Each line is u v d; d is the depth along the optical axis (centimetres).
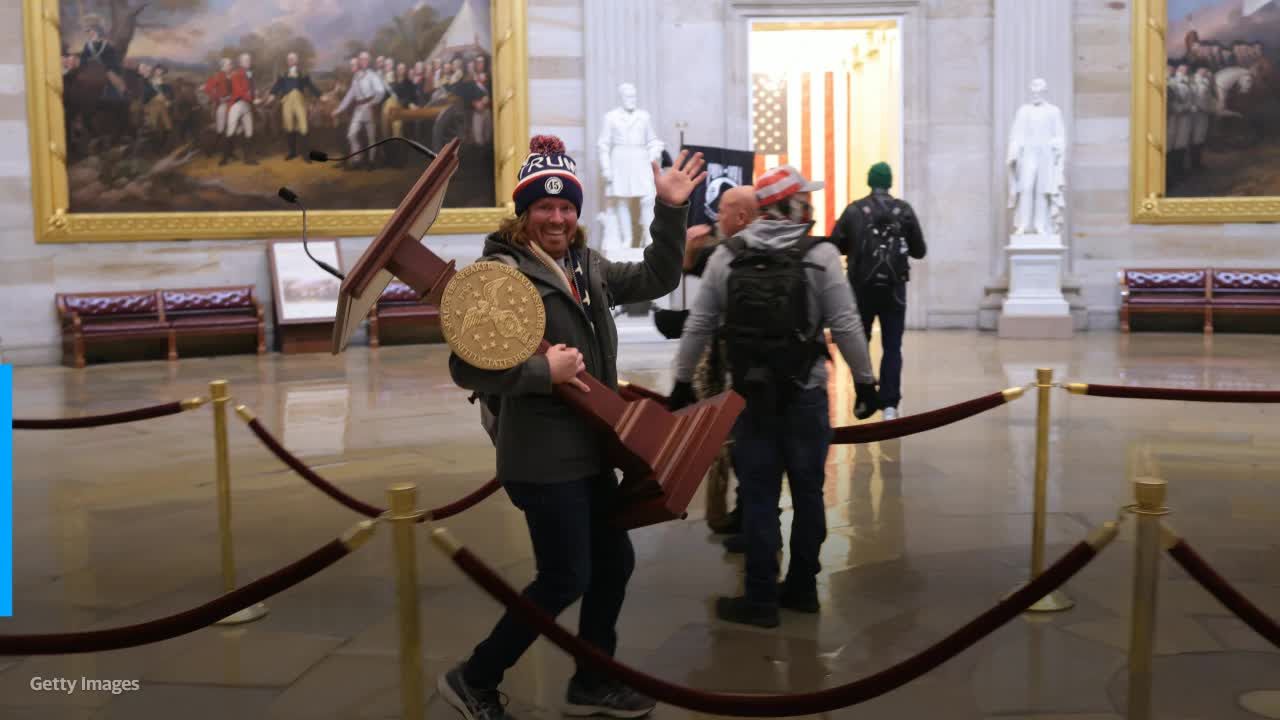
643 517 301
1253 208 1564
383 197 1563
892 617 400
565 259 307
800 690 334
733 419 296
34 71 1421
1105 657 358
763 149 2167
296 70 1521
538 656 374
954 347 1348
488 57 1568
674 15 1587
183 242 1497
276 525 552
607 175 1431
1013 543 492
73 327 1370
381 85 1547
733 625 394
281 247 1498
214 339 1485
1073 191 1593
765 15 1585
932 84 1603
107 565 487
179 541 525
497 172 1582
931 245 1616
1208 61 1562
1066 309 1483
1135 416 816
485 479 641
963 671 349
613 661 242
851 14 1591
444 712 327
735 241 394
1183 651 362
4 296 1434
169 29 1476
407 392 1020
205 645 386
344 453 729
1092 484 600
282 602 432
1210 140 1575
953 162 1608
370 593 443
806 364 385
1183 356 1202
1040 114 1484
